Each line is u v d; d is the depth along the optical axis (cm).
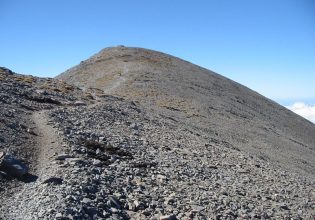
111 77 8862
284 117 10212
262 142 6219
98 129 2883
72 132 2489
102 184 1720
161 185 1966
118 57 10894
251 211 1933
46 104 3362
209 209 1773
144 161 2311
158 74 9219
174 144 3148
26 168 1680
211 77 10988
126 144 2608
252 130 6969
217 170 2653
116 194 1658
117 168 2031
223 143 4403
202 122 6081
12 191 1498
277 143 6700
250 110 9100
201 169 2533
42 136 2302
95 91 4997
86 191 1573
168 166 2358
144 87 7812
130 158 2298
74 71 10375
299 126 9988
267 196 2320
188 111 6650
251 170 3005
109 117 3469
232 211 1834
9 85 3612
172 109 6525
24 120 2572
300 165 5381
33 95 3503
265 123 8325
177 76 9650
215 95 9038
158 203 1691
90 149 2217
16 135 2158
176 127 4250
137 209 1586
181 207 1708
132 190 1773
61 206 1344
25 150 1975
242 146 5197
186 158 2742
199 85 9406
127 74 8881
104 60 10806
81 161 1927
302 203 2386
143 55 11288
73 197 1441
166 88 8075
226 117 7231
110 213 1464
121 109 4091
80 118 3067
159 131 3559
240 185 2417
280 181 2902
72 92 4403
